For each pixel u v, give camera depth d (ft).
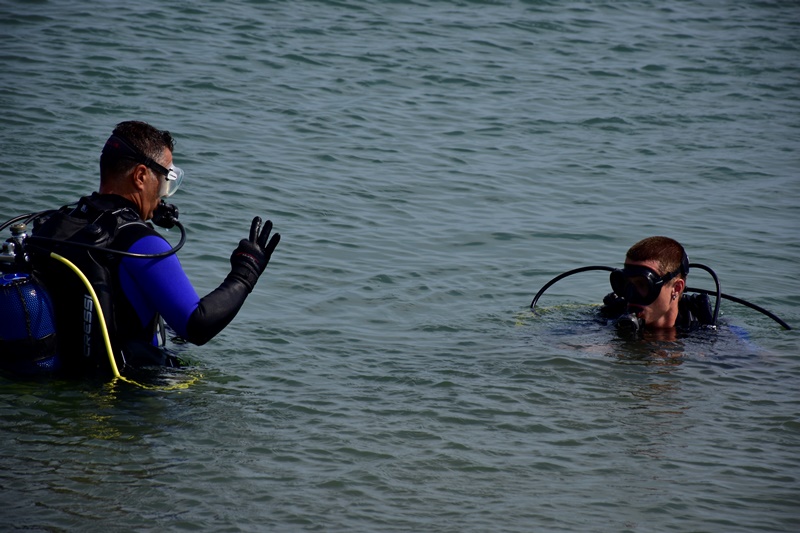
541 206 69.51
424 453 32.37
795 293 53.93
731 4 150.61
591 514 28.73
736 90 107.55
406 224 63.52
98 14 110.32
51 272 35.14
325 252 56.65
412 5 131.85
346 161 75.66
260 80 95.04
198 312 34.58
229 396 36.06
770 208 71.46
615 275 47.14
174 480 29.48
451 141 83.97
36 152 66.80
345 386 38.01
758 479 31.32
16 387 34.71
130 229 35.35
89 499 28.02
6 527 26.22
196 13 116.26
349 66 103.50
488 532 27.50
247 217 61.31
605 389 38.73
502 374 40.01
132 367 36.32
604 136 89.15
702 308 46.93
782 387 39.63
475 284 53.42
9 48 93.66
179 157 70.95
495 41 119.75
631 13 140.15
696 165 81.82
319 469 30.81
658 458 32.63
